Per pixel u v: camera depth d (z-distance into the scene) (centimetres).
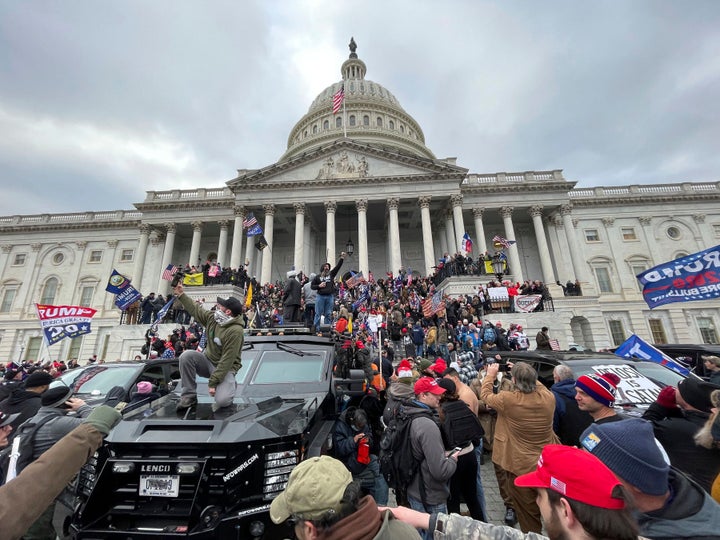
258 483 378
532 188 4053
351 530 194
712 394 341
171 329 2372
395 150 3938
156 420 402
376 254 4556
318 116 6506
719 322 3856
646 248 4194
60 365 1579
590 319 3334
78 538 337
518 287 2544
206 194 4409
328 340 658
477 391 797
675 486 235
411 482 400
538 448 444
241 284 2931
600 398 390
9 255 4566
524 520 440
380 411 645
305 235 3953
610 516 172
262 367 590
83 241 4544
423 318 2152
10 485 204
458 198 3772
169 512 351
